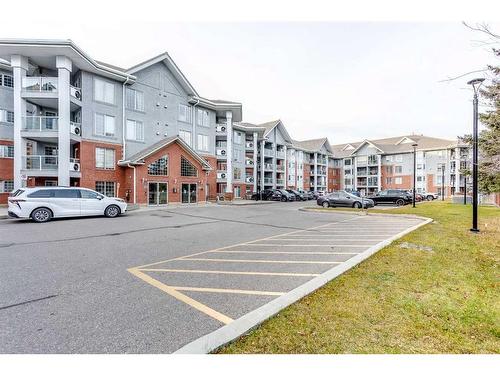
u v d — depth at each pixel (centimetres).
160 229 1097
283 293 439
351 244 811
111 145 2288
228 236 949
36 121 2089
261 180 4556
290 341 293
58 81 1894
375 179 5791
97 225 1187
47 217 1306
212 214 1744
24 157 1891
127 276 516
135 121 2481
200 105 3111
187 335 315
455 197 2789
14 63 1852
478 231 942
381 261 587
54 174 1883
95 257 652
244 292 442
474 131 970
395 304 378
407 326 322
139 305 391
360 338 298
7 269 553
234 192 3969
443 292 421
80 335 313
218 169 3612
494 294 415
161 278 507
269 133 4741
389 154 5628
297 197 3959
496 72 520
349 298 397
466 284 455
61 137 1875
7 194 2023
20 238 877
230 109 3325
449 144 4950
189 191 2675
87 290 446
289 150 5338
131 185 2288
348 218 1541
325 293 416
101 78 2245
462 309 365
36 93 1872
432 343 292
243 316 337
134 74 2483
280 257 660
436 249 692
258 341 293
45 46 1791
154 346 294
